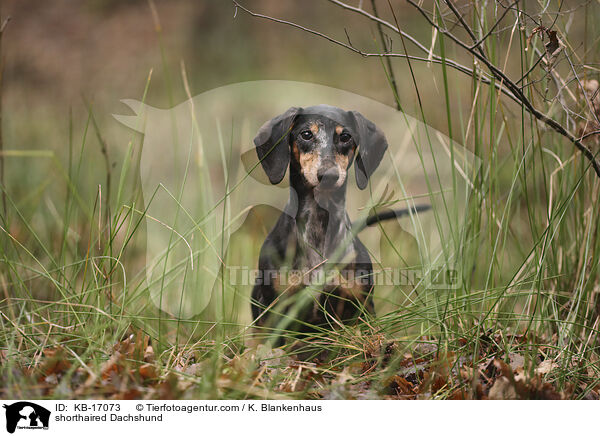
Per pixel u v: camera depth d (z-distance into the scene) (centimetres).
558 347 320
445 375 305
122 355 290
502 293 324
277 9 1567
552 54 322
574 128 361
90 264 390
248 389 272
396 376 308
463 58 600
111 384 273
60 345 298
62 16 1591
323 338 338
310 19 1522
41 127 912
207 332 344
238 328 364
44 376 283
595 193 369
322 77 1187
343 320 368
